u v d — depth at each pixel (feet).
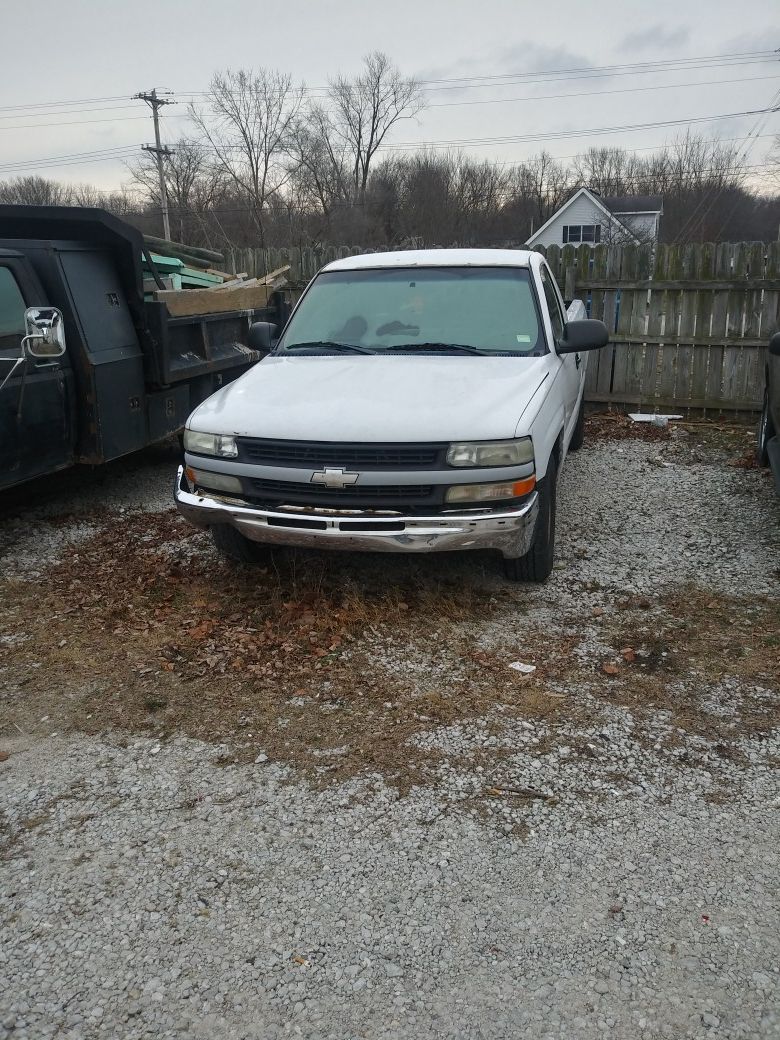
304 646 13.67
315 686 12.50
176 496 15.19
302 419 13.75
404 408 13.69
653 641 13.67
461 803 9.85
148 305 21.48
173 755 10.92
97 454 20.18
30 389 18.37
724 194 175.52
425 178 186.09
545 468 14.15
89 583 16.53
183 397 24.11
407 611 14.83
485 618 14.62
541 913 8.21
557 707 11.80
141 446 22.03
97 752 11.03
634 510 20.62
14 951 7.89
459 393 14.17
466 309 17.31
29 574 17.10
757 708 11.71
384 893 8.50
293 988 7.43
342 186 181.16
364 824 9.53
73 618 14.94
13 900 8.52
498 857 8.98
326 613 14.70
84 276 19.92
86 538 19.26
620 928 8.02
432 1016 7.13
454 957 7.72
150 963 7.73
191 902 8.45
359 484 13.33
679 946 7.80
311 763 10.67
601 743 10.95
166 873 8.85
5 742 11.31
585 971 7.54
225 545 16.25
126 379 21.04
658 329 31.73
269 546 17.17
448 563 16.93
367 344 16.89
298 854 9.08
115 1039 6.98
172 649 13.66
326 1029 7.04
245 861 9.00
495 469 13.21
